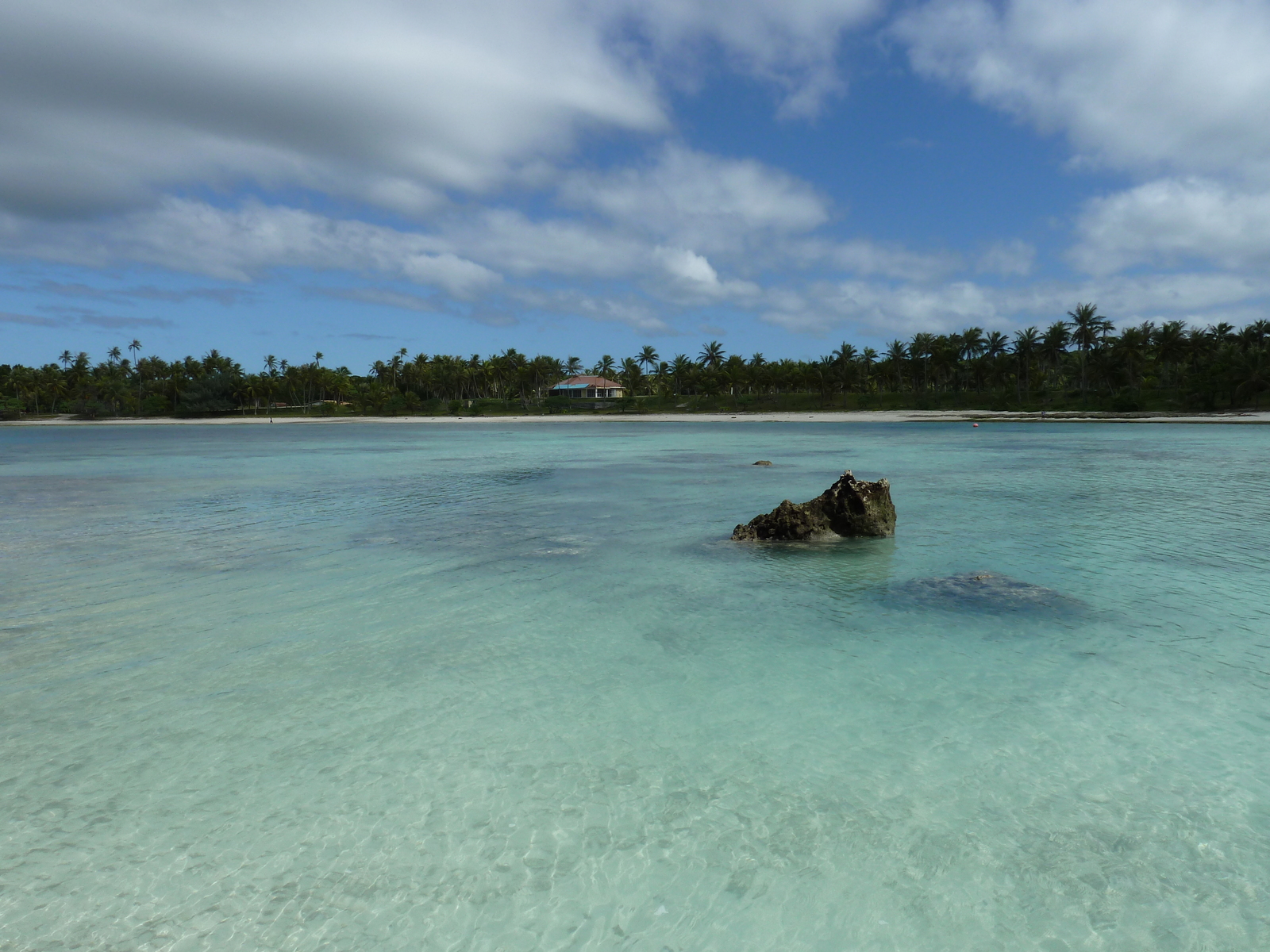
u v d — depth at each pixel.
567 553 16.03
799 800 6.16
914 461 39.91
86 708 8.02
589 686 8.62
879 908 4.88
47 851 5.51
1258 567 14.14
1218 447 48.78
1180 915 4.78
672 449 53.19
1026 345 127.12
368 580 13.74
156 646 10.05
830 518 17.59
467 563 15.06
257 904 4.95
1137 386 121.44
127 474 36.72
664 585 13.27
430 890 5.11
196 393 166.88
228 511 22.89
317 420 151.75
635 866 5.35
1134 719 7.58
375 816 6.00
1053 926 4.70
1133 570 13.96
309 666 9.33
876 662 9.30
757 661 9.38
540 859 5.44
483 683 8.76
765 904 4.94
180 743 7.24
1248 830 5.67
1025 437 64.62
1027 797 6.16
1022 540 16.94
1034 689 8.38
